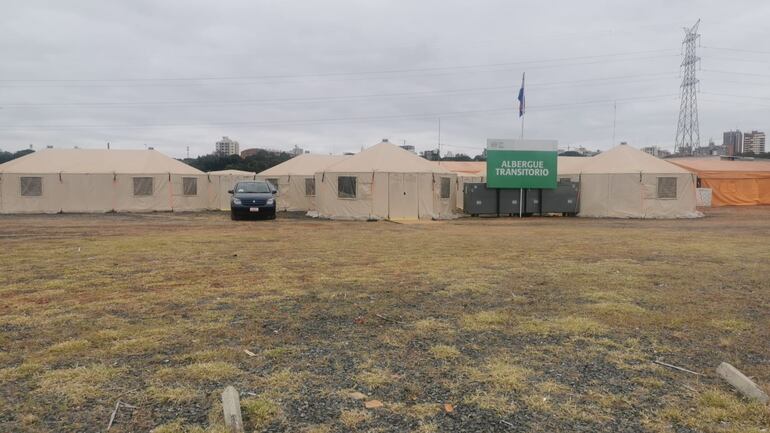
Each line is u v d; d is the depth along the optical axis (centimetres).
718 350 443
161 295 650
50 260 939
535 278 773
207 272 822
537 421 311
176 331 493
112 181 2558
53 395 345
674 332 495
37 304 598
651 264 912
